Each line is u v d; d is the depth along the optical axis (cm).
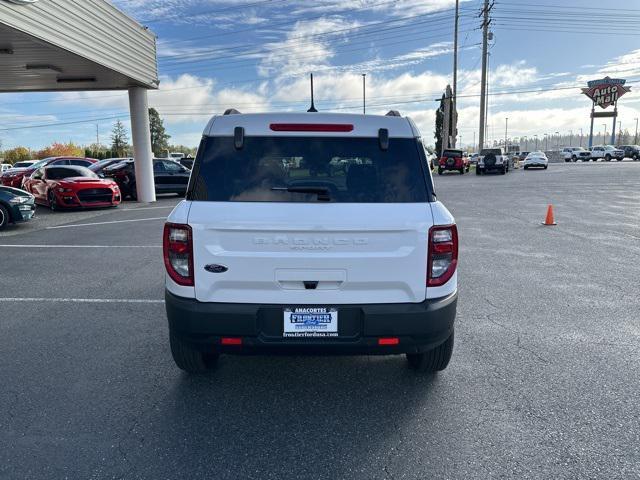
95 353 441
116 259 844
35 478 268
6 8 1000
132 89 1903
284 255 310
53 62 1445
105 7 1500
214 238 311
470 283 673
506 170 3894
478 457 285
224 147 329
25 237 1077
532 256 846
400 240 313
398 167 328
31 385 378
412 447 296
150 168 1961
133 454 289
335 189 321
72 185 1551
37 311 561
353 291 315
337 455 289
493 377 389
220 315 312
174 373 401
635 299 596
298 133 330
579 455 286
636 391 364
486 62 4453
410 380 386
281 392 369
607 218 1310
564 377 388
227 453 291
